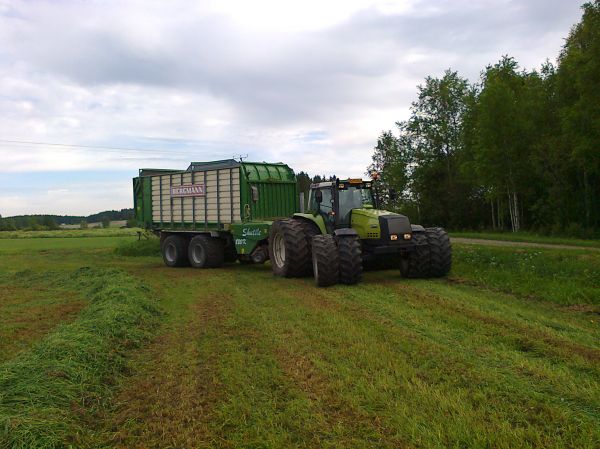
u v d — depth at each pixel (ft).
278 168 53.88
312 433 12.46
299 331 22.08
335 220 38.04
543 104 93.76
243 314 26.55
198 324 24.94
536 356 17.60
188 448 12.08
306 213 42.73
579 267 34.12
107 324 22.59
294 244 39.09
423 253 36.04
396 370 16.22
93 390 15.72
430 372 16.05
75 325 22.68
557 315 23.80
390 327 22.03
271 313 26.40
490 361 17.02
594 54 72.02
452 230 129.39
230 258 55.93
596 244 56.03
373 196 40.19
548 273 34.42
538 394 14.07
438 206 129.39
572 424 12.26
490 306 25.81
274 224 42.37
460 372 15.98
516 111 95.30
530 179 98.12
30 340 22.99
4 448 11.51
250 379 16.33
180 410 14.23
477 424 12.34
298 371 16.81
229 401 14.65
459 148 127.65
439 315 23.85
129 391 15.94
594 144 73.72
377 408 13.65
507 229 109.40
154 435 12.84
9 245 118.62
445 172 132.05
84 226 269.03
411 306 26.37
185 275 46.52
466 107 126.72
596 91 72.64
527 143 95.30
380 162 168.55
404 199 140.97
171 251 57.00
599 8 72.08
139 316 25.64
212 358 18.89
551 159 88.38
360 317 24.25
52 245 116.67
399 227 35.40
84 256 78.64
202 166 54.70
